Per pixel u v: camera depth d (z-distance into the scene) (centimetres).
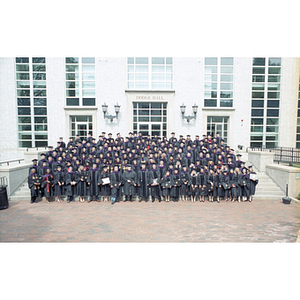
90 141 1520
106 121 1830
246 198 1195
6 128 1827
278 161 1491
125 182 1145
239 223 902
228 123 1889
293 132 1914
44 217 948
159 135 1872
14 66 1806
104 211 1020
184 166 1175
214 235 798
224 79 1867
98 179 1149
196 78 1838
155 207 1081
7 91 1812
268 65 1895
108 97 1822
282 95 1902
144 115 1862
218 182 1158
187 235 795
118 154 1379
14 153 1828
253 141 1906
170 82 1858
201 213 1005
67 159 1266
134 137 1600
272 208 1078
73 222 898
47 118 1822
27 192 1208
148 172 1154
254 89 1906
